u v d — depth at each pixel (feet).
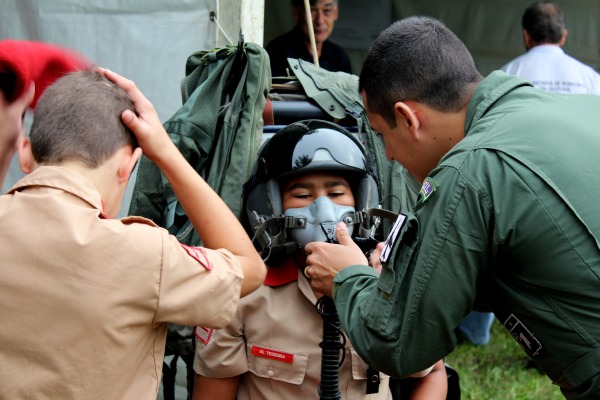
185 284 4.44
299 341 6.23
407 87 5.16
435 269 4.69
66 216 4.20
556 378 4.81
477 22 20.93
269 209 6.27
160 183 6.72
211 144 6.81
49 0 9.87
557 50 16.12
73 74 4.74
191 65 7.77
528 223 4.54
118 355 4.24
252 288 5.08
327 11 15.39
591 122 4.90
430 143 5.30
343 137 6.31
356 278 5.44
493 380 12.91
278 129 7.34
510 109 4.95
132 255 4.25
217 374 6.23
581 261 4.47
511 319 4.87
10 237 4.17
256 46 7.13
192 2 9.87
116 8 9.87
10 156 4.93
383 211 6.40
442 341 4.83
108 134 4.48
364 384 6.26
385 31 5.45
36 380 4.10
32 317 4.11
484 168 4.66
